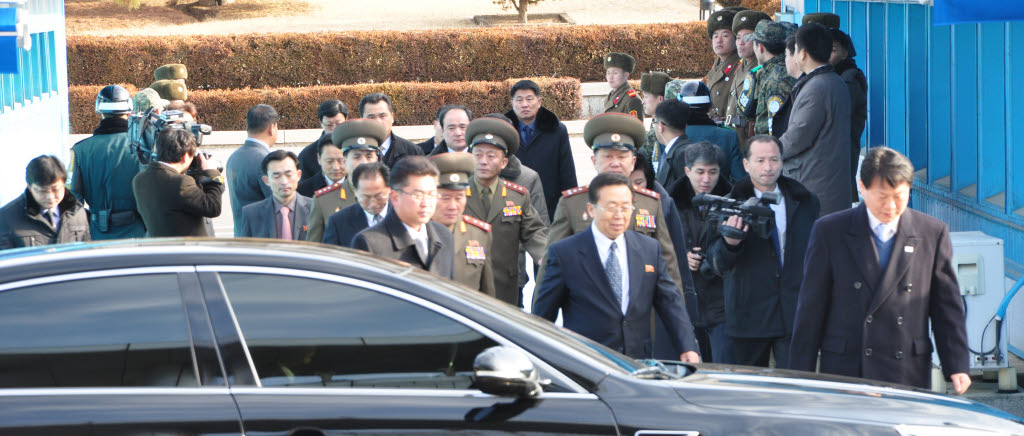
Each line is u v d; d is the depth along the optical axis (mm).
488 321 6078
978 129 14039
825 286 8625
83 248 6219
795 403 6223
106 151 13445
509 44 36719
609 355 6527
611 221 8766
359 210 10203
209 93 31281
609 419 5906
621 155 10438
